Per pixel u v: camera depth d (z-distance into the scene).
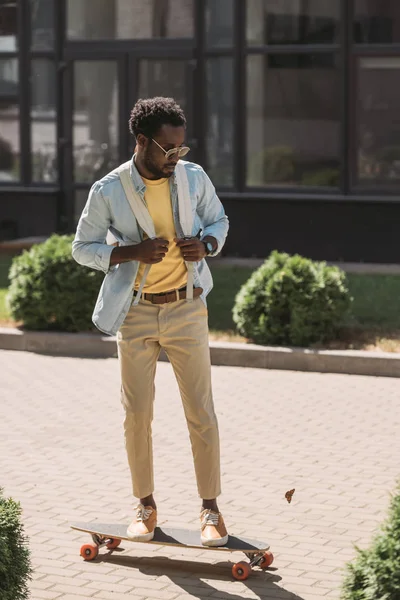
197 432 6.55
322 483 8.37
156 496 8.05
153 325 6.45
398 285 16.47
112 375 12.15
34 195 21.08
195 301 6.50
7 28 21.03
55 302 13.45
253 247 19.61
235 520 7.51
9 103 21.23
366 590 5.00
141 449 6.61
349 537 7.18
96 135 20.64
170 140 6.10
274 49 19.23
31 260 13.61
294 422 10.16
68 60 20.52
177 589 6.31
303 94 19.22
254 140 19.55
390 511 5.39
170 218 6.36
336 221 19.14
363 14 18.78
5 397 11.18
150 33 19.98
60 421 10.27
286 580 6.44
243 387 11.52
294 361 12.30
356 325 13.45
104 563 6.71
